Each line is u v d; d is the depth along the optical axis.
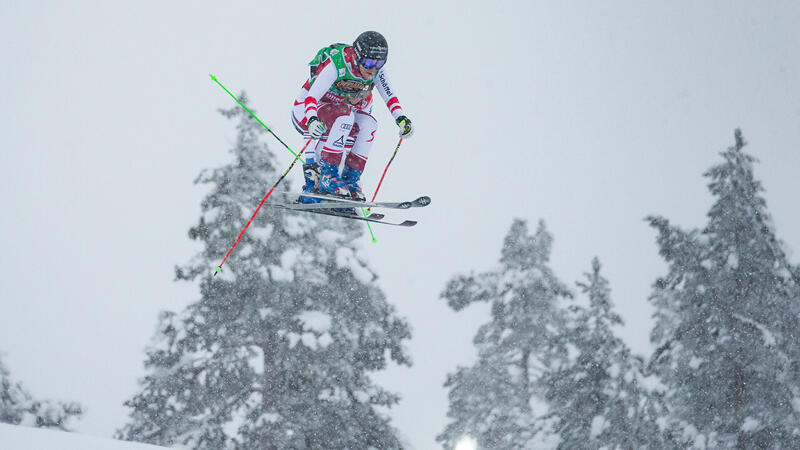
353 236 90.12
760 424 90.12
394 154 36.34
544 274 112.00
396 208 34.53
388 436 83.88
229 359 84.38
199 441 82.00
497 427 105.81
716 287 93.38
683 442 91.56
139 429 82.62
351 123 34.88
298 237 86.50
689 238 96.12
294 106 35.56
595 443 94.94
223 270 84.06
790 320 93.12
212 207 87.19
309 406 82.12
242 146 88.38
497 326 110.88
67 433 26.81
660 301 96.31
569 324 104.44
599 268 103.56
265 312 83.88
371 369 86.19
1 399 87.75
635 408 95.00
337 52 33.50
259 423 81.12
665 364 94.31
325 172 35.03
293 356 82.94
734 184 96.00
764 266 93.62
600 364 97.94
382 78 35.91
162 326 84.31
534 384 106.81
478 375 109.38
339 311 85.25
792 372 91.44
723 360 91.62
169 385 83.06
